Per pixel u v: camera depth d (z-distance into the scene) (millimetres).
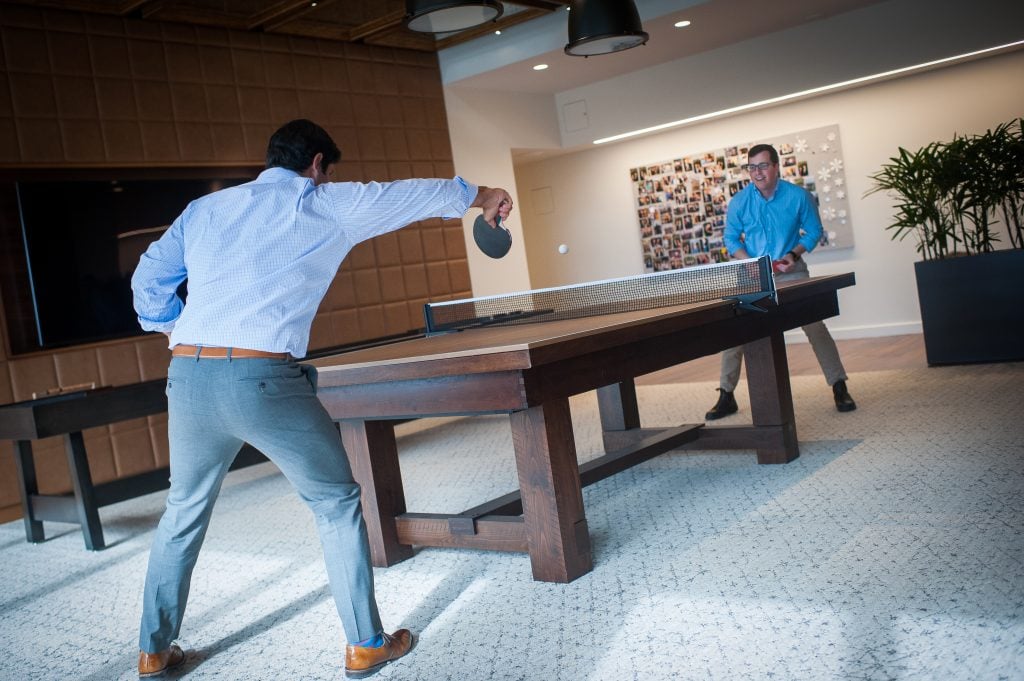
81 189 5645
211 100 6266
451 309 4395
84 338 5625
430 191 2404
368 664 2375
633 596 2668
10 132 5305
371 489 3330
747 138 8711
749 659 2141
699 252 9117
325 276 2340
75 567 4047
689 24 7055
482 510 3250
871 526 2992
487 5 4234
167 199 6070
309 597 3100
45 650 2955
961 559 2572
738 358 5273
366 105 7262
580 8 4660
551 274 10109
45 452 5391
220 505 4910
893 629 2186
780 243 5199
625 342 2840
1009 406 4547
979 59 7566
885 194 8156
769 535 3055
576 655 2312
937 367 6137
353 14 6520
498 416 6695
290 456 2293
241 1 5914
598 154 9578
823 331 5051
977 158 6094
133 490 5664
